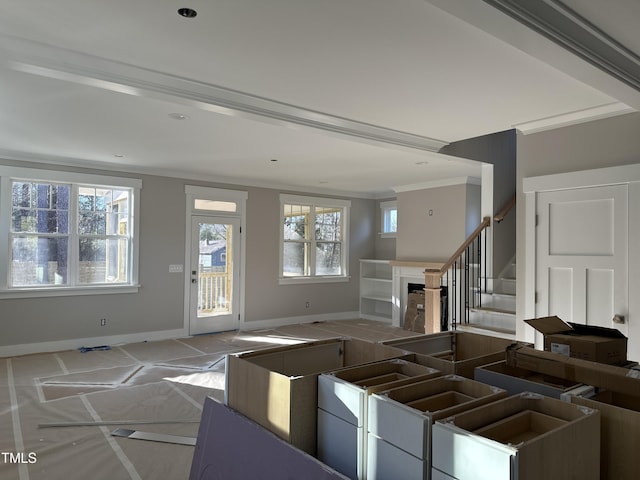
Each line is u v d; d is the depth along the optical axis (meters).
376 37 2.36
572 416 1.28
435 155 4.84
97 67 2.67
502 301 5.43
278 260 7.84
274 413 1.55
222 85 3.04
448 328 6.82
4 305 5.45
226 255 7.25
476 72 2.80
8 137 4.57
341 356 2.16
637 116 3.44
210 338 6.67
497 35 2.06
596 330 1.82
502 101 3.36
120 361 5.30
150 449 3.04
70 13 2.15
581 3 2.00
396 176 6.91
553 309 3.89
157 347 6.04
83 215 6.05
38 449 3.02
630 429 1.25
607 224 3.56
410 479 1.20
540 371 1.61
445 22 2.19
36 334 5.65
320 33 2.32
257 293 7.58
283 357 2.00
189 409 3.78
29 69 2.57
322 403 1.52
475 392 1.49
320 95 3.23
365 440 1.35
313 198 8.28
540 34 2.04
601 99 3.32
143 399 4.01
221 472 1.66
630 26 2.18
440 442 1.14
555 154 3.92
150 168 6.29
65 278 5.91
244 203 7.43
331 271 8.66
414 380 1.54
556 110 3.59
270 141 4.67
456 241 7.04
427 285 4.75
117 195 6.33
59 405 3.84
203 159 5.68
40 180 5.71
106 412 3.69
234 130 4.26
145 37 2.39
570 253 3.78
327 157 5.52
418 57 2.59
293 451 1.39
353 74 2.85
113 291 6.16
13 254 5.57
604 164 3.60
